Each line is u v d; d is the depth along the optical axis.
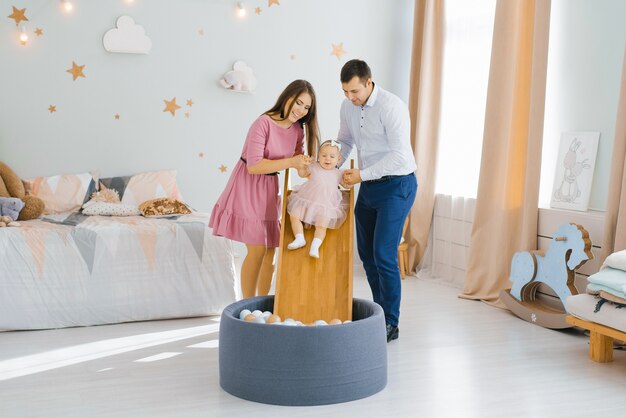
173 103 5.04
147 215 4.45
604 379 3.00
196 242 3.96
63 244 3.75
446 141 5.18
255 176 3.62
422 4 5.31
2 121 4.69
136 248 3.86
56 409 2.60
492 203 4.46
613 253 3.29
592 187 3.94
